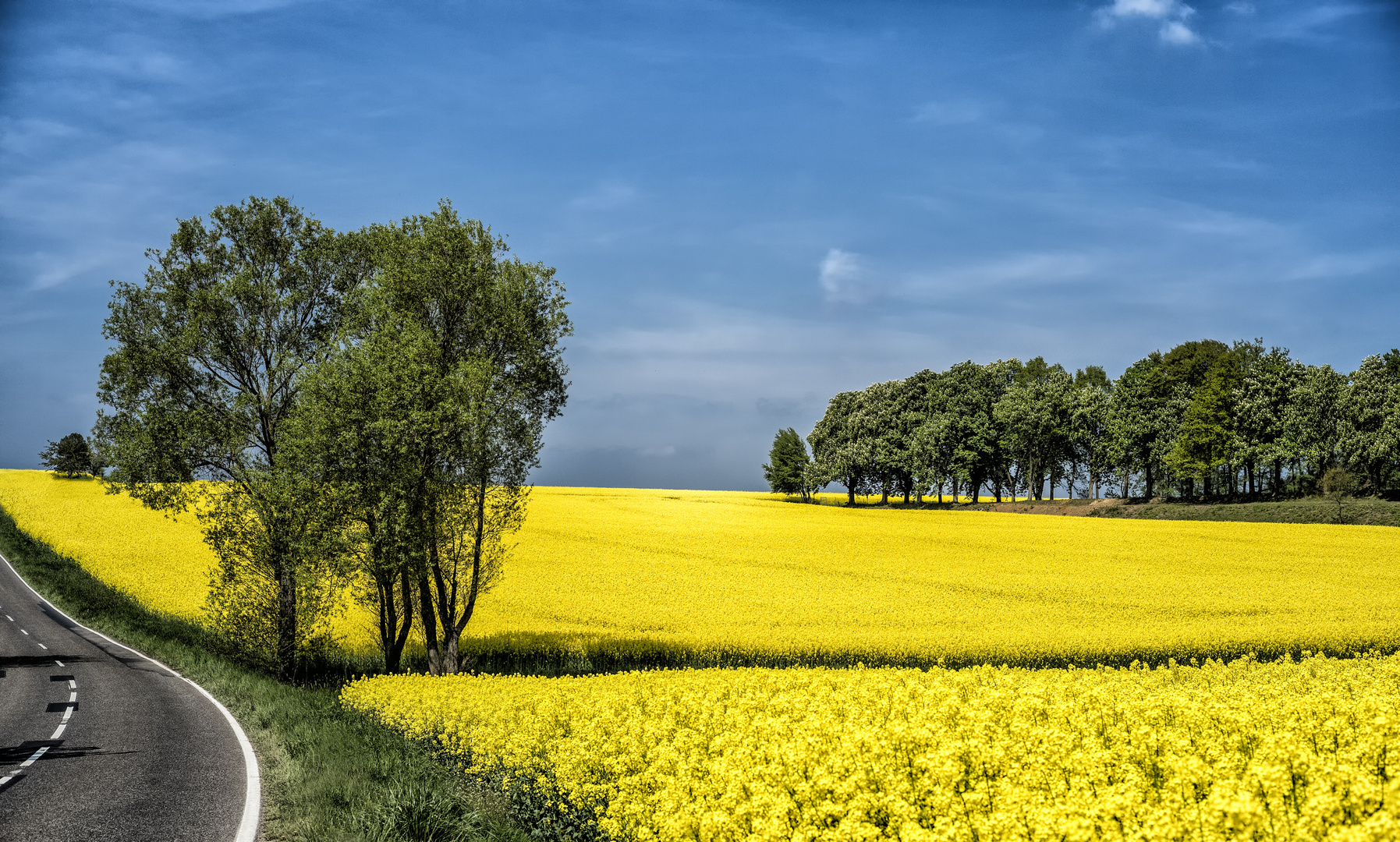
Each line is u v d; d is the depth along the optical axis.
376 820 7.97
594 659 24.23
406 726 13.38
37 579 40.44
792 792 7.22
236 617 24.05
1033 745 7.59
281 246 27.41
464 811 8.95
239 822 8.48
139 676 20.86
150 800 9.36
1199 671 17.81
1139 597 34.09
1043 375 100.00
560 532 56.81
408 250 25.38
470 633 28.42
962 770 6.80
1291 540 52.53
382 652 26.06
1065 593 35.34
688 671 18.47
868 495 109.75
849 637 25.34
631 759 9.38
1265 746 6.99
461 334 25.64
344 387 22.34
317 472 22.48
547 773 9.74
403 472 22.11
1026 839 5.38
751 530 60.47
